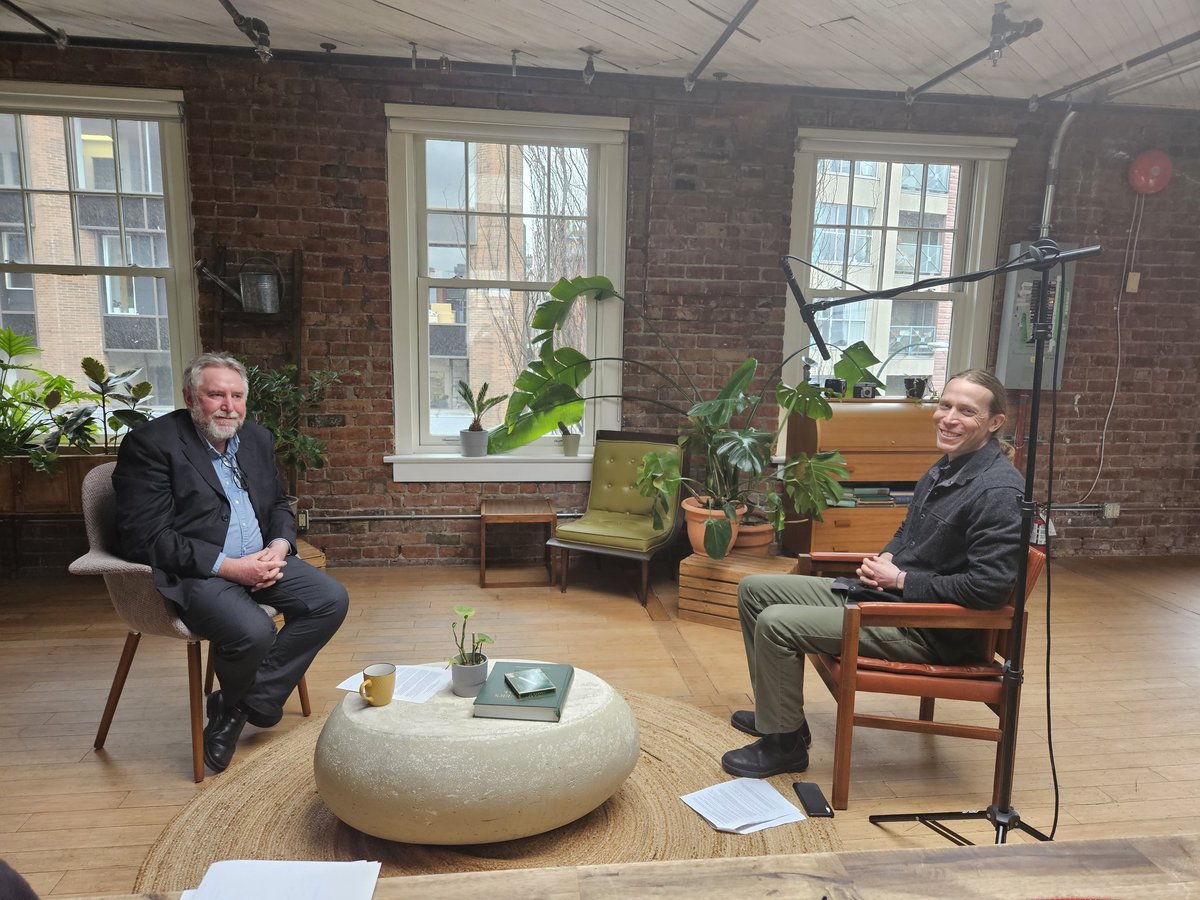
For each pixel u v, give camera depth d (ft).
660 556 13.99
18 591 12.04
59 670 9.30
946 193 14.29
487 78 12.66
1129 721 8.48
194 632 6.95
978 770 7.45
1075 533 15.08
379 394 13.26
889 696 9.11
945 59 11.71
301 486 13.28
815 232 14.11
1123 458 14.96
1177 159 14.20
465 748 5.58
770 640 6.96
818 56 11.78
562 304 12.31
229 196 12.39
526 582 13.04
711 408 11.46
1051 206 13.93
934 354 14.75
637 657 10.01
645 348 13.64
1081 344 14.53
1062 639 10.87
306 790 6.71
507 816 5.57
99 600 11.69
